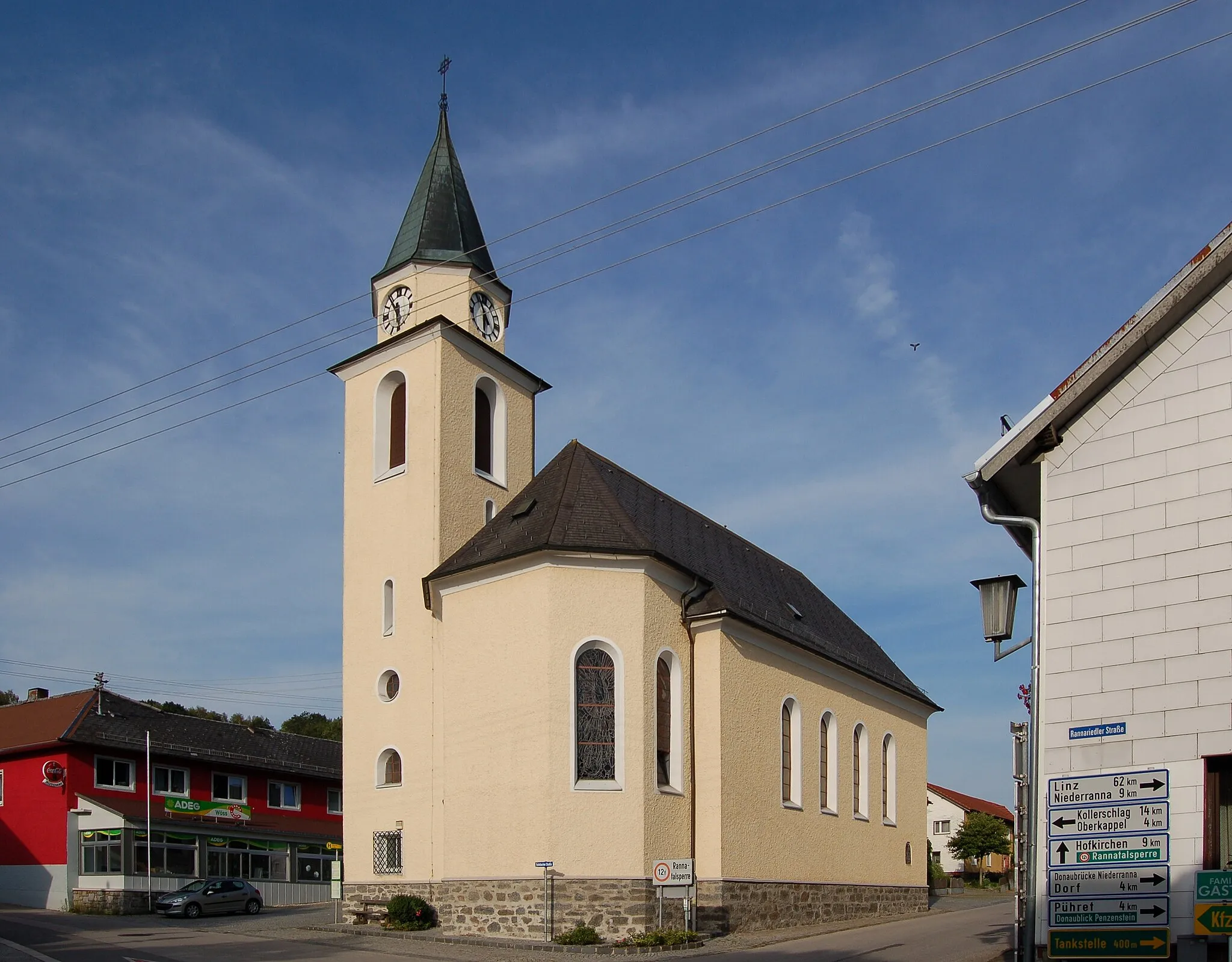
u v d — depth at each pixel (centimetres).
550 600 2777
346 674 3341
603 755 2728
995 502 1806
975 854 7344
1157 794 1533
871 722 4053
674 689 2938
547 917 2598
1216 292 1617
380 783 3194
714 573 3488
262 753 5209
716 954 2445
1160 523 1600
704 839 2905
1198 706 1527
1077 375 1650
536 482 3244
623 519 2945
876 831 3938
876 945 2623
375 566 3356
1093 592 1630
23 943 2750
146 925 3453
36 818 4312
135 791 4500
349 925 2992
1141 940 1509
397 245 3666
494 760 2780
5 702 7794
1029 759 1638
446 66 3884
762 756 3181
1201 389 1605
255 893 4091
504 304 3697
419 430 3344
